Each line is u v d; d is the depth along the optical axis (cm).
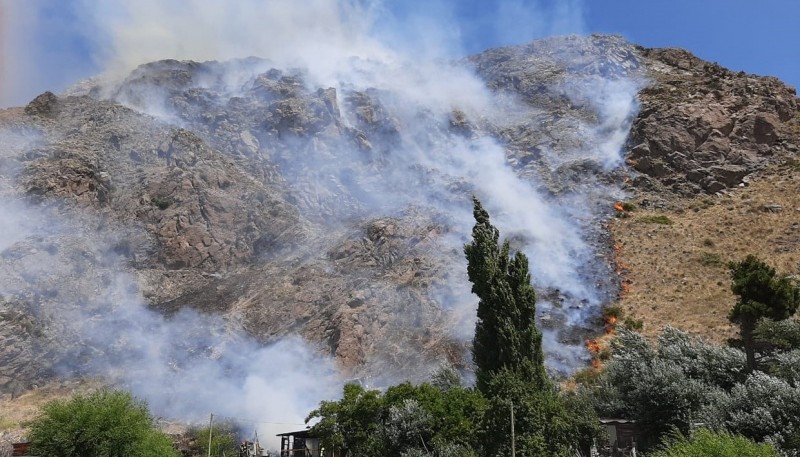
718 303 5897
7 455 4909
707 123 9325
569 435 2956
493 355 3341
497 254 3588
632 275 6875
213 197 10125
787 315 3612
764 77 10750
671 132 9300
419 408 3344
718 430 2822
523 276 3488
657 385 3288
